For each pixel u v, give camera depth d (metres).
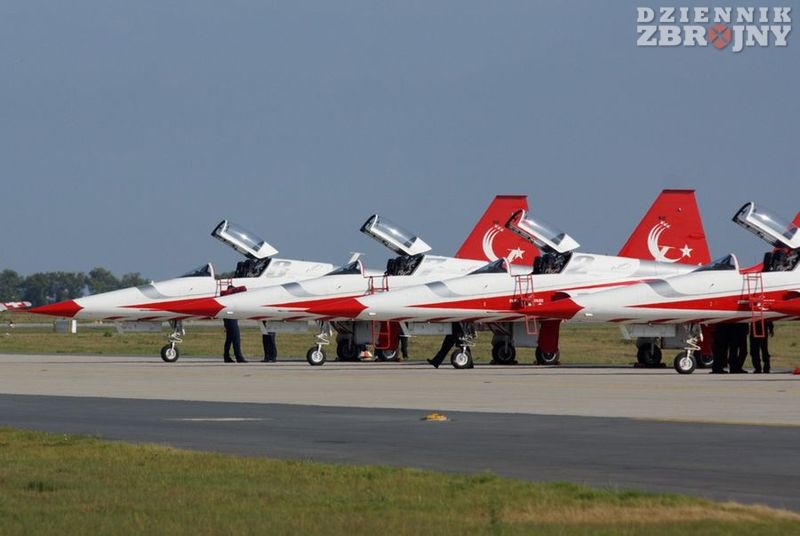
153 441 76.06
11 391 123.44
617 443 74.00
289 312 195.50
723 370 171.38
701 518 46.50
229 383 137.38
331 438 77.38
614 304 170.38
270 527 45.72
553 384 135.62
